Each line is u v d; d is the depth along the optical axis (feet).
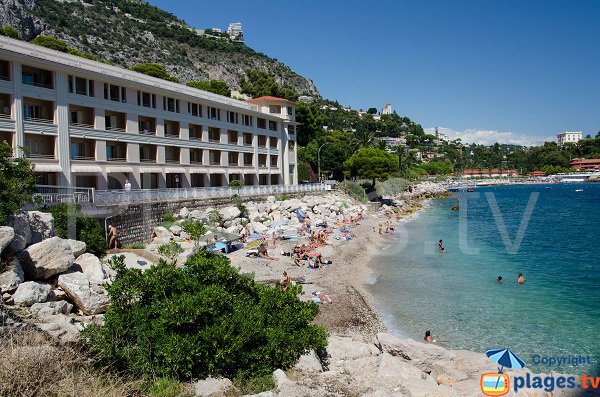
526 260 119.65
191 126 176.65
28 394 29.22
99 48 518.78
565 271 105.91
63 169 118.21
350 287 89.86
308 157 311.88
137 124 145.48
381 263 115.24
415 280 96.99
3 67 107.55
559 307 77.82
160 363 37.81
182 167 166.40
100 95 131.64
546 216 241.55
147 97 151.64
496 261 118.32
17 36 248.73
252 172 210.79
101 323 48.70
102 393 31.07
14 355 31.42
